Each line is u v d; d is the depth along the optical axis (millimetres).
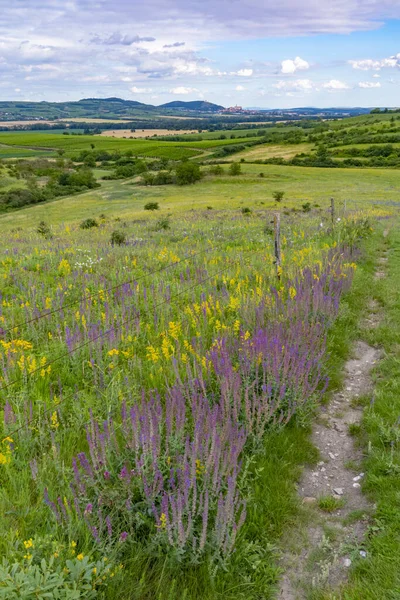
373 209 43344
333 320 9234
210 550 3914
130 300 9266
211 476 4367
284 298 9789
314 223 26359
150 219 41156
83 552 3600
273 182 99000
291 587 3895
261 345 6395
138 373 6484
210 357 6402
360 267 15062
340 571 4020
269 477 4961
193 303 8875
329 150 146000
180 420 4664
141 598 3537
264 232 21438
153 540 3793
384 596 3666
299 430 5949
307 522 4566
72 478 4332
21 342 6664
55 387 6211
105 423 4695
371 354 8641
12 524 3838
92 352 6824
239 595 3705
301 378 6184
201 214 43969
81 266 12469
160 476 4059
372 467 5199
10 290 10250
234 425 5270
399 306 11031
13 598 2975
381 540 4207
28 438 4852
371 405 6469
